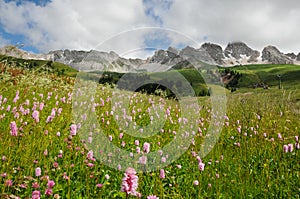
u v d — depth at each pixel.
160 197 0.77
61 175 0.78
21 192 0.71
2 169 0.73
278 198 0.86
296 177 0.99
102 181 0.83
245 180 0.94
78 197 0.71
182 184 0.91
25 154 0.82
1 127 1.01
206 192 0.87
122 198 0.75
